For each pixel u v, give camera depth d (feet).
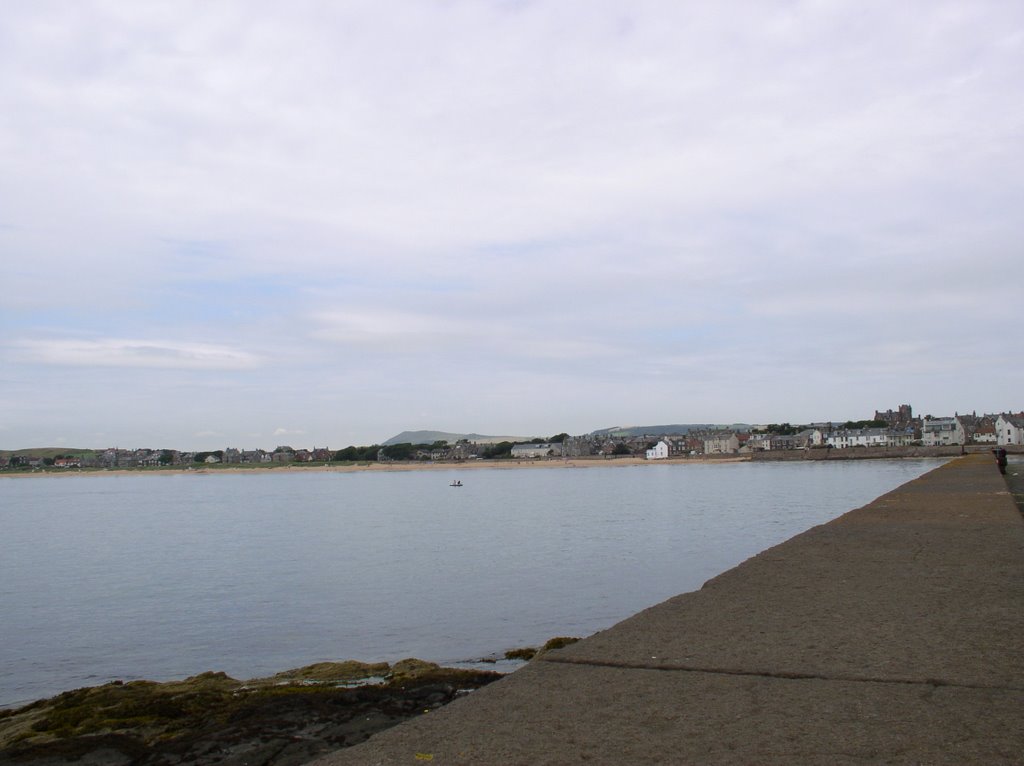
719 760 10.30
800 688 13.29
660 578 72.59
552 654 15.70
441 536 125.29
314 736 22.33
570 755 10.59
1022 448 467.52
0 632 59.82
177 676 45.57
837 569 25.30
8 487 546.67
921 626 17.53
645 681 13.83
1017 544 30.86
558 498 242.37
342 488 402.93
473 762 10.47
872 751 10.52
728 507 170.60
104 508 255.29
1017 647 15.66
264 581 81.82
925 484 77.25
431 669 35.76
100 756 22.86
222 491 394.52
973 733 11.14
